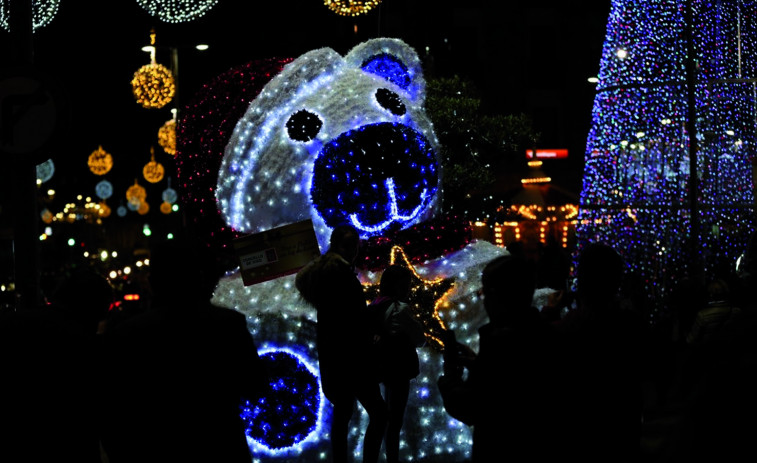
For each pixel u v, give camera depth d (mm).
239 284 8703
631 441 4570
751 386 3414
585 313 4645
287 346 8266
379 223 8547
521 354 4293
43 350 4695
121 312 10102
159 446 4508
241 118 8789
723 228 13969
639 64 14203
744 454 3371
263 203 8500
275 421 8258
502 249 9172
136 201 34000
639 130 14367
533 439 4250
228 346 4660
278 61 9258
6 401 4648
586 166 14797
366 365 7297
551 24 39812
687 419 3516
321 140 8414
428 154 8719
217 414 4586
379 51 9570
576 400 4438
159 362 4547
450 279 8484
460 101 17172
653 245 14047
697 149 13836
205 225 8914
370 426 7406
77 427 4727
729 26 14062
